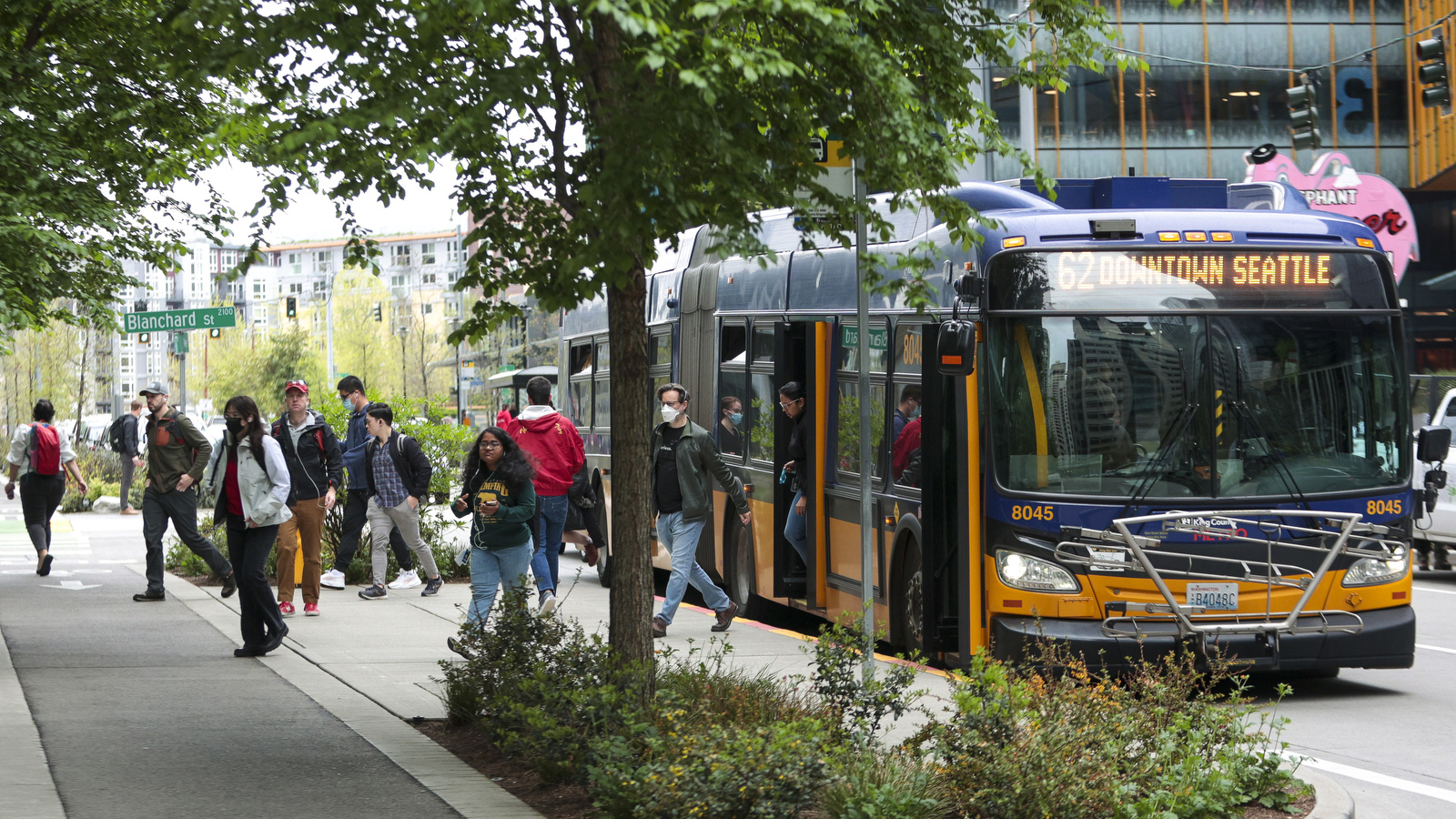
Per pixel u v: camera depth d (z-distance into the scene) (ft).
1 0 44.39
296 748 25.30
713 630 42.63
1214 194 36.68
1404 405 33.73
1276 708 32.14
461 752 25.35
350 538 52.90
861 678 27.14
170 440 48.88
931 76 25.17
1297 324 33.27
